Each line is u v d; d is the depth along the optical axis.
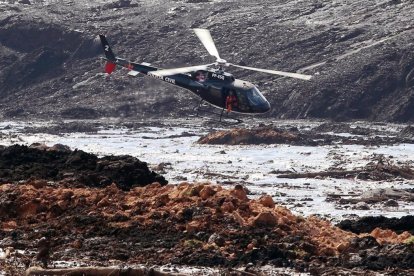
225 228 148.62
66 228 154.00
